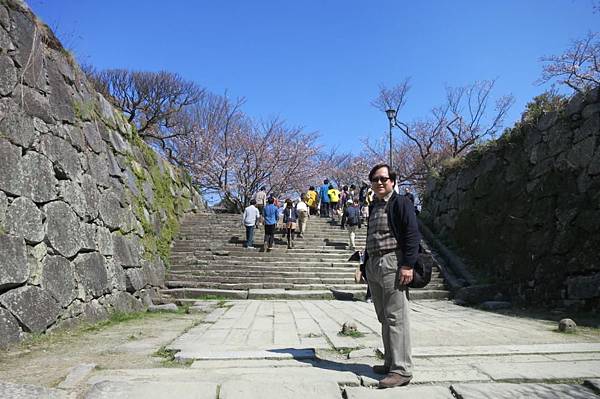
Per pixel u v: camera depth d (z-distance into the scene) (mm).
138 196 10680
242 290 11133
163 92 29969
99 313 6957
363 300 10547
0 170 5199
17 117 5773
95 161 8148
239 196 28078
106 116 9680
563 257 8570
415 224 3363
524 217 10172
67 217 6531
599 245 7789
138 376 3436
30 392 2859
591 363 3887
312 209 19766
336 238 15414
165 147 29984
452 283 11164
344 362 3988
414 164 31953
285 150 28250
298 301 10188
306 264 12758
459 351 4328
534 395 3113
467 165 13875
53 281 5801
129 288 8531
